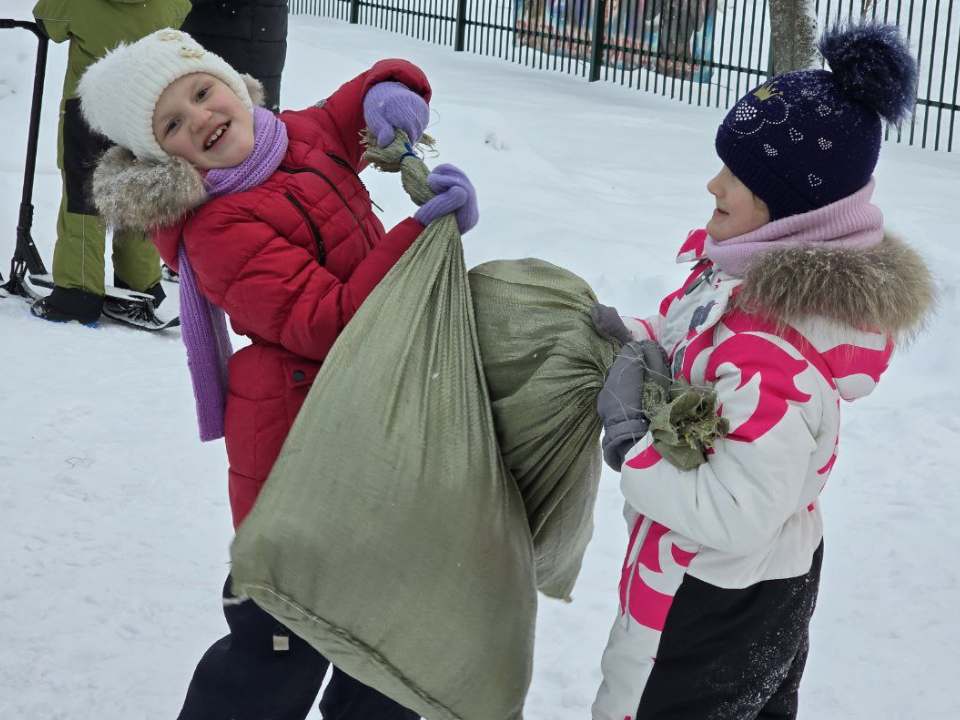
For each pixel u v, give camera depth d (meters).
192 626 3.21
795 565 2.06
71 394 4.90
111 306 6.06
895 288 1.89
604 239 6.80
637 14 15.15
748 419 1.88
